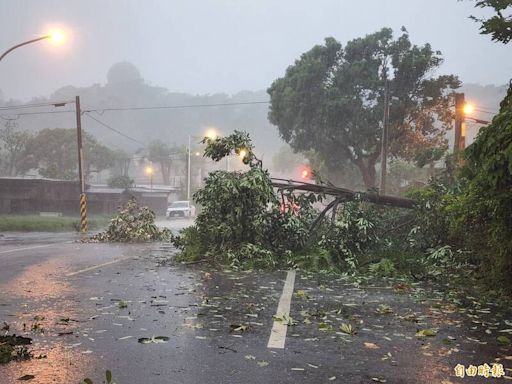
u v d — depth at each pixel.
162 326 5.68
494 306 7.14
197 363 4.39
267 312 6.53
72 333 5.33
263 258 11.38
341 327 5.69
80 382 3.89
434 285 9.13
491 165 6.91
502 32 7.86
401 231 13.66
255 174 12.12
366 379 4.05
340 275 10.30
